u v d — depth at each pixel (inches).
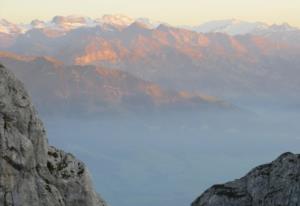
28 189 2874.0
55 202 2942.9
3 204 2785.4
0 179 2797.7
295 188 3727.9
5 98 2942.9
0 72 2982.3
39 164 3002.0
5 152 2839.6
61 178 3068.4
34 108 3065.9
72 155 3221.0
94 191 3211.1
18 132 2920.8
